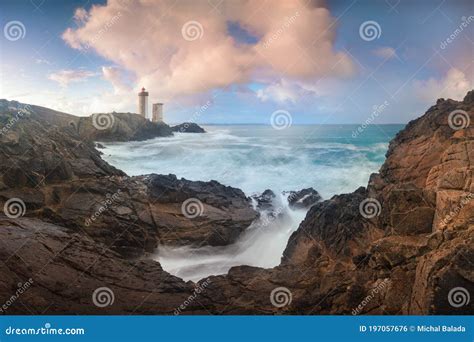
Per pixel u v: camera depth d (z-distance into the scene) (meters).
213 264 15.23
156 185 17.62
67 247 11.97
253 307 9.65
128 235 14.68
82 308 9.09
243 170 25.41
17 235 11.84
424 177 12.52
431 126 14.33
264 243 16.98
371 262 9.64
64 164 16.78
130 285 10.61
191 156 27.36
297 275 11.45
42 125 20.59
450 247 7.77
